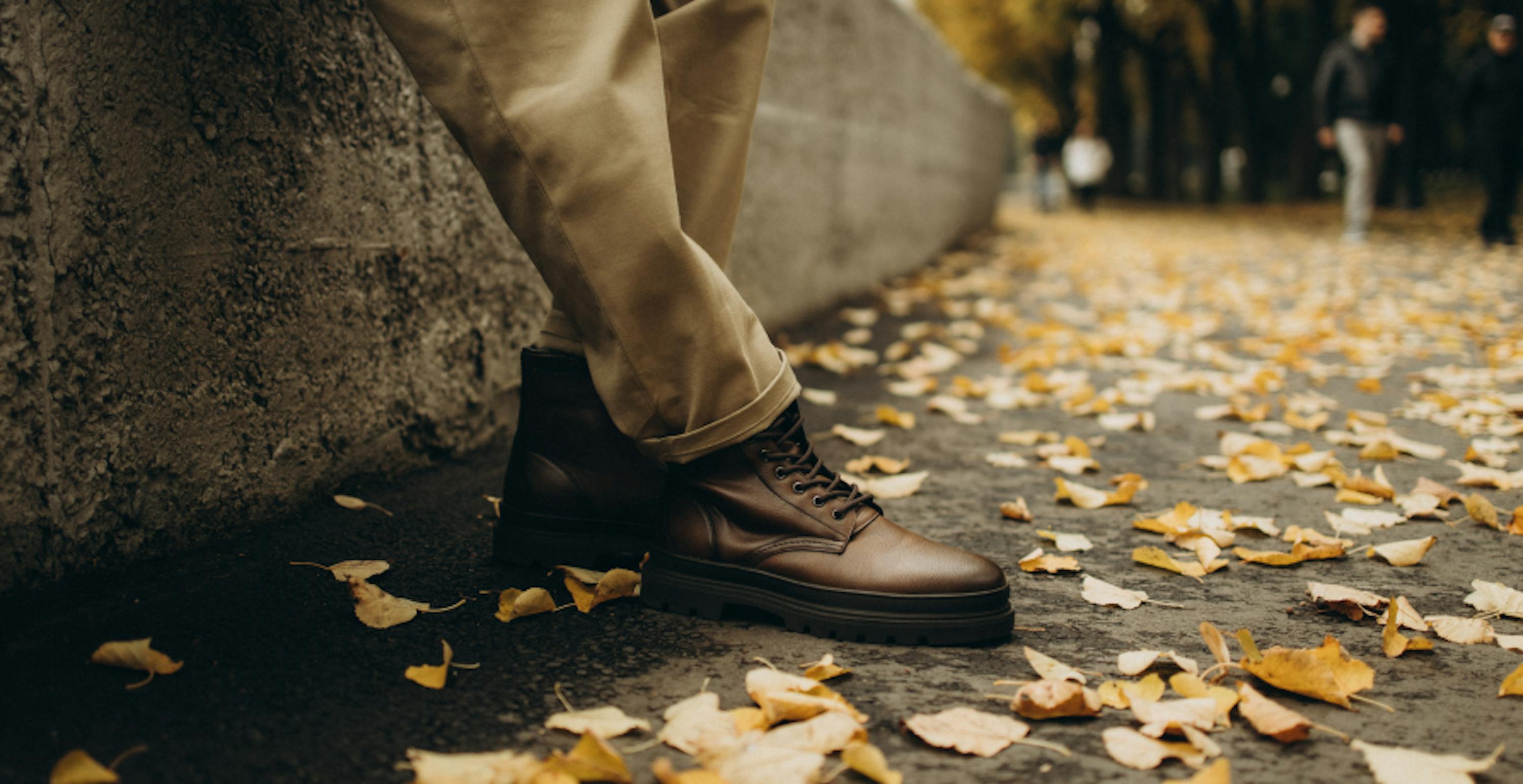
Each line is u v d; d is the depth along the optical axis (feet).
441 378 7.09
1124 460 7.95
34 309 4.16
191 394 5.04
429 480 6.73
